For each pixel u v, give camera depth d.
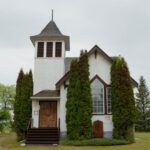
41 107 28.52
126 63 25.89
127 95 25.09
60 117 26.69
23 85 29.95
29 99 29.67
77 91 25.33
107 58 27.03
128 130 24.78
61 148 21.69
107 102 26.41
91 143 23.27
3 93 54.22
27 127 27.52
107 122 26.03
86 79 25.61
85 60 25.97
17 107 29.38
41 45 31.22
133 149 20.95
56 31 32.19
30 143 24.14
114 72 25.95
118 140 23.86
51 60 30.75
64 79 26.84
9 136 36.69
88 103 25.17
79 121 24.77
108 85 26.72
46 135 24.84
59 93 28.28
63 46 31.16
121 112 24.86
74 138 24.55
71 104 25.33
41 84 30.19
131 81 25.98
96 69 27.06
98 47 27.16
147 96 65.44
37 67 30.59
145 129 60.72
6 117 52.66
